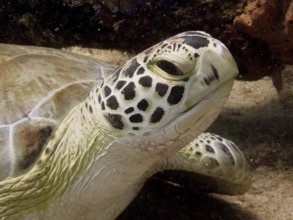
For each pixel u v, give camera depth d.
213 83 0.61
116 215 0.76
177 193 0.88
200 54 0.61
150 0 0.94
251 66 1.01
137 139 0.65
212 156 0.79
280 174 0.92
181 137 0.64
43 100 0.72
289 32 0.87
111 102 0.65
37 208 0.70
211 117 0.64
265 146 0.99
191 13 0.94
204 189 0.88
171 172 0.86
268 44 0.94
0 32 1.12
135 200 0.85
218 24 0.95
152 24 0.97
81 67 0.81
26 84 0.74
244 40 0.95
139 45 1.07
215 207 0.85
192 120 0.63
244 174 0.81
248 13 0.91
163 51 0.62
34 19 1.08
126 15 0.96
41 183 0.69
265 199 0.86
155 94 0.63
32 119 0.71
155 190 0.88
